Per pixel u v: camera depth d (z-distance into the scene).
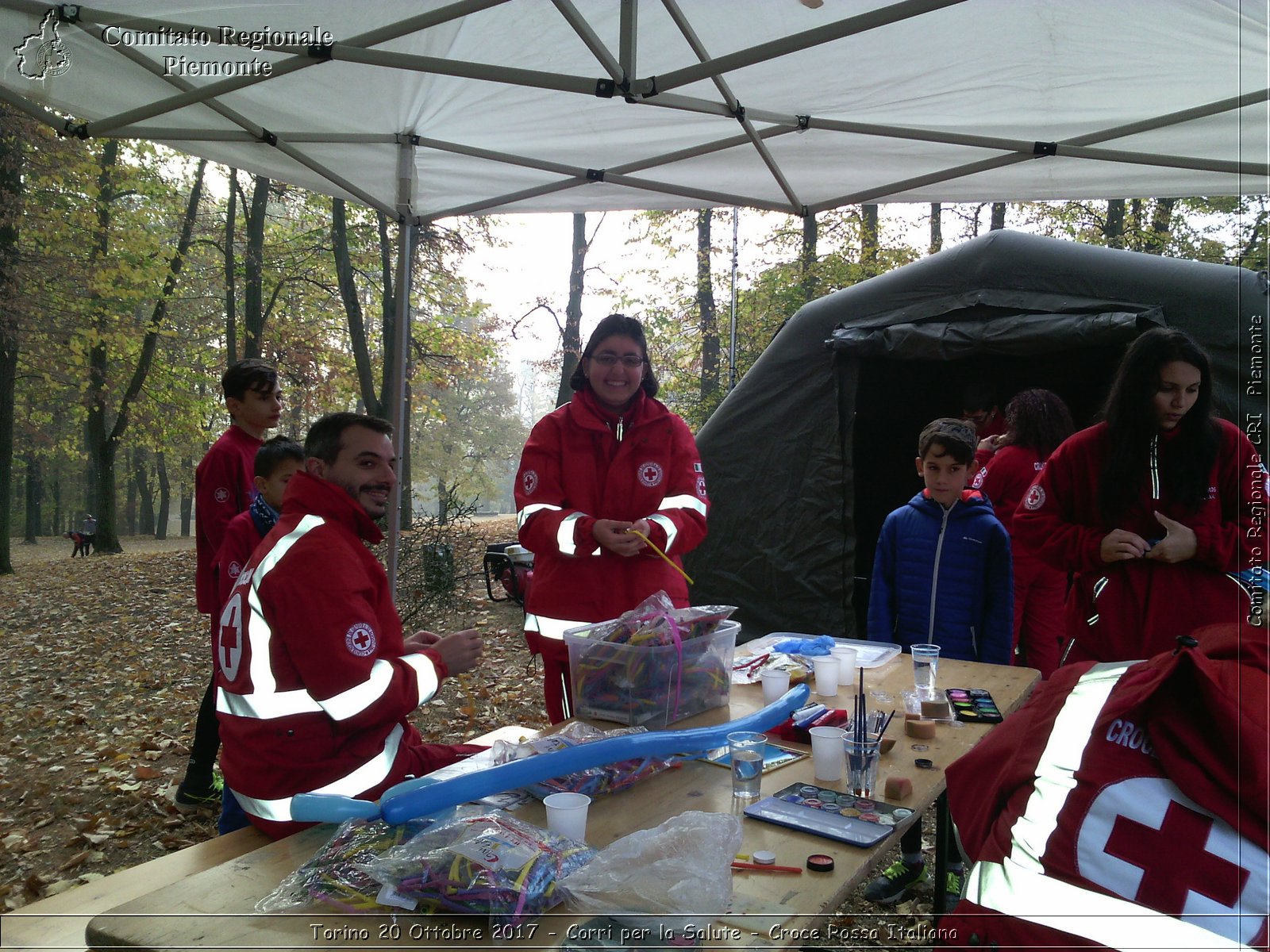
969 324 5.11
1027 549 2.94
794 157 4.32
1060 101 3.61
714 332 15.98
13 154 13.90
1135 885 1.25
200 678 6.71
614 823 1.58
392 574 4.84
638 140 4.25
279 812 1.97
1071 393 5.95
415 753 2.18
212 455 3.53
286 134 4.11
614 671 2.19
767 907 1.25
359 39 3.01
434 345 17.45
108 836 3.72
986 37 3.11
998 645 3.35
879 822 1.55
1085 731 1.44
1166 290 4.62
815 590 5.71
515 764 1.61
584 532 2.57
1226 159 3.81
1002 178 4.44
